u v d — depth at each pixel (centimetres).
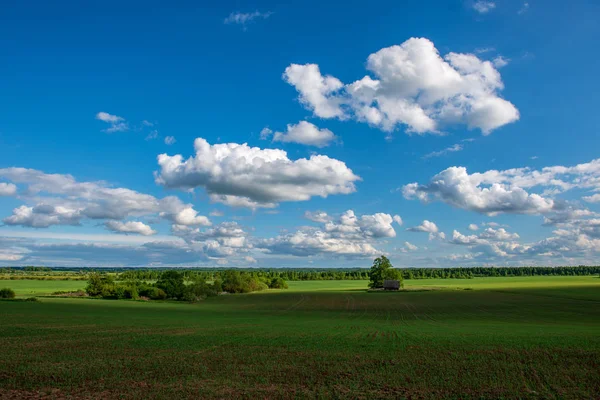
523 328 4756
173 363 2589
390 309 8412
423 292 13325
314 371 2391
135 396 1875
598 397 1919
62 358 2733
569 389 2038
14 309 6931
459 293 12594
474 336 3866
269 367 2489
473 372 2372
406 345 3322
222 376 2261
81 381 2133
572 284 16850
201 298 11350
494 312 7438
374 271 16338
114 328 4481
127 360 2672
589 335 3862
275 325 5072
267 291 15100
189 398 1850
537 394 1962
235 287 14425
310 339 3688
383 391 1997
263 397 1880
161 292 11012
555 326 5059
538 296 10944
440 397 1911
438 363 2609
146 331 4238
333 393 1956
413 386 2083
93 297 10925
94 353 2923
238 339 3659
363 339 3700
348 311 8012
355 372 2369
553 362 2617
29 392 1933
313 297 11969
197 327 4691
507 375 2300
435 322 5778
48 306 7738
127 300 10362
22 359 2695
